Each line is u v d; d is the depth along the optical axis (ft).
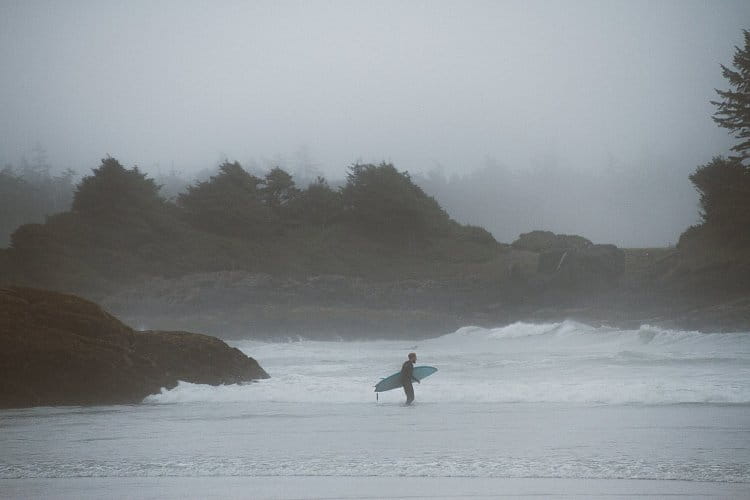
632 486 40.37
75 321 113.50
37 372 105.81
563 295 361.51
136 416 84.99
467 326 321.93
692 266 346.13
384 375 130.31
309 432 67.00
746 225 379.35
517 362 142.10
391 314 355.97
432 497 38.32
